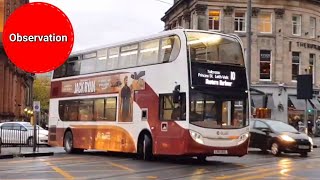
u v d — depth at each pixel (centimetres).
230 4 5300
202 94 1831
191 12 5559
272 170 1666
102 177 1448
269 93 5288
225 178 1416
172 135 1869
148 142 2019
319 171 1627
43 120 9250
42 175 1506
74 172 1594
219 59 1892
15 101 7738
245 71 1939
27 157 2312
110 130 2256
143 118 2042
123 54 2234
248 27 3200
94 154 2530
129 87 2153
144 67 2069
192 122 1808
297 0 5481
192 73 1828
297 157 2339
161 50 1986
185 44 1850
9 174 1536
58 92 2719
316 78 5622
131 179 1396
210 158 2252
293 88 5397
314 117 5397
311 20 5659
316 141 3975
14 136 3291
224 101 1867
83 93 2492
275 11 5400
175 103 1859
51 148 3067
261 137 2525
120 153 2612
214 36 1903
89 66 2477
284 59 5419
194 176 1473
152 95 1998
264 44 5359
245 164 1916
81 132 2478
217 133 1834
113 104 2253
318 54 5688
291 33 5481
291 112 5344
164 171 1625
